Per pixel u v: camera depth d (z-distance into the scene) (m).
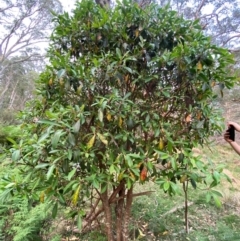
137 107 1.35
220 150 4.89
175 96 1.39
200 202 2.44
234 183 3.27
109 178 1.22
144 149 1.37
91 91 1.29
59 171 1.15
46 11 11.89
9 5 11.43
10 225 1.93
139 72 1.41
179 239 1.85
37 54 13.29
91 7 1.43
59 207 1.93
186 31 1.43
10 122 7.01
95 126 1.25
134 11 1.38
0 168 2.17
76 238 1.87
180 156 1.28
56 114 1.08
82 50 1.52
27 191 1.25
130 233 1.91
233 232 1.82
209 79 1.32
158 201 2.38
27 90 14.02
